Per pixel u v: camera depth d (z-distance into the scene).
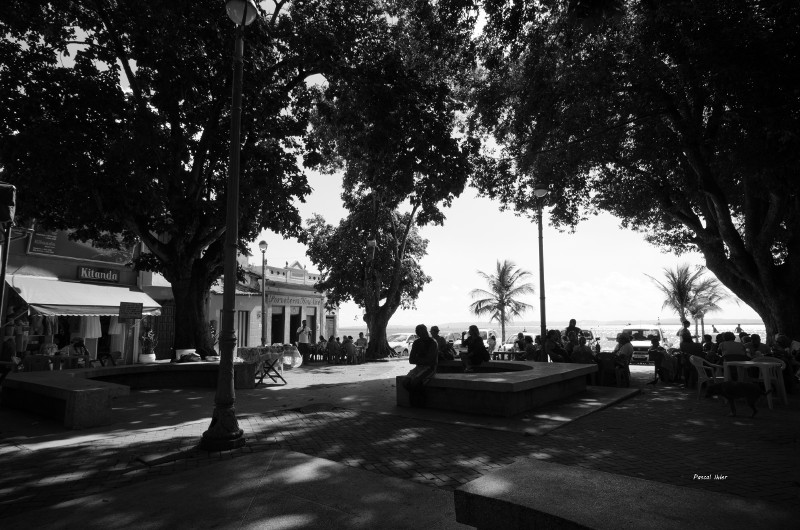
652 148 14.74
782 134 10.95
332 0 13.86
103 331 21.06
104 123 11.73
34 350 17.03
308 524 3.55
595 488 2.60
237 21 7.02
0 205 7.07
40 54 11.84
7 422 8.26
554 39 14.10
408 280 31.03
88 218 12.73
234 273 6.61
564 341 18.14
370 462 5.67
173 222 14.11
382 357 28.81
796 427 7.68
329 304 31.25
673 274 39.16
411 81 13.46
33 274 17.72
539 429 7.39
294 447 6.40
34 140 10.34
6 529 3.57
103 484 4.98
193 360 13.84
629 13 13.80
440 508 3.87
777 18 11.12
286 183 14.54
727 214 14.87
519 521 2.36
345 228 29.72
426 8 13.45
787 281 14.61
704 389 12.28
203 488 4.33
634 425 7.88
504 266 42.75
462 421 8.08
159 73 11.87
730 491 4.60
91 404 7.88
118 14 11.76
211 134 12.89
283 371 19.67
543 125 15.48
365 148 14.25
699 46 11.60
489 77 16.66
